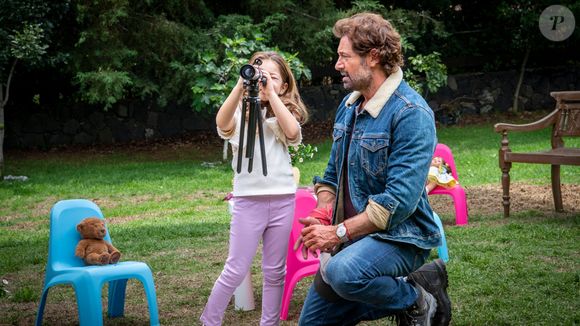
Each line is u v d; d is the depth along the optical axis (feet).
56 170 40.50
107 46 41.98
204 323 12.40
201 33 43.62
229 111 12.02
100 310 12.47
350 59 9.86
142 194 32.22
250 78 11.05
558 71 58.65
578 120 23.98
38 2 38.32
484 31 59.00
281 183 12.23
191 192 32.32
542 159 22.74
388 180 9.65
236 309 15.17
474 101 57.52
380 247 9.82
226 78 38.37
